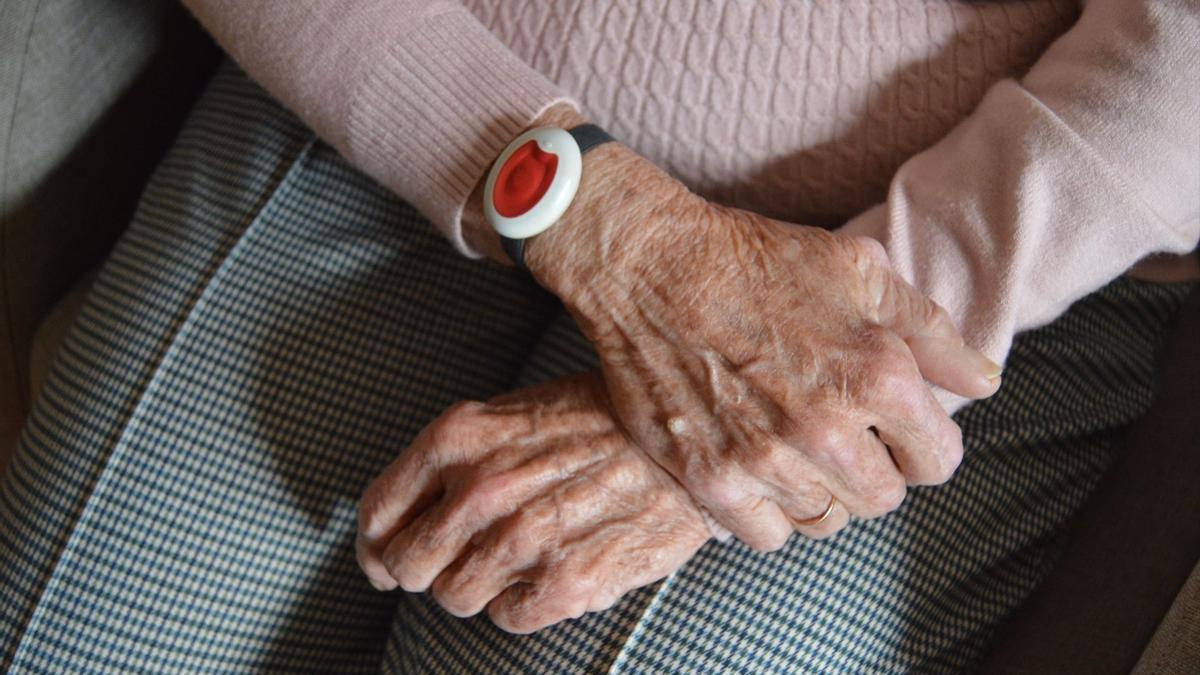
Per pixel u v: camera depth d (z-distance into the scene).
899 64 0.54
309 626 0.59
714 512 0.52
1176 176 0.51
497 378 0.61
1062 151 0.51
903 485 0.52
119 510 0.57
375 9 0.54
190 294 0.58
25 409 0.69
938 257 0.52
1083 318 0.57
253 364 0.58
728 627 0.53
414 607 0.57
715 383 0.51
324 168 0.60
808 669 0.53
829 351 0.50
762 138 0.55
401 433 0.59
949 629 0.54
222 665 0.58
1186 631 0.50
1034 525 0.55
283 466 0.58
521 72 0.54
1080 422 0.55
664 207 0.52
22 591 0.57
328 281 0.59
